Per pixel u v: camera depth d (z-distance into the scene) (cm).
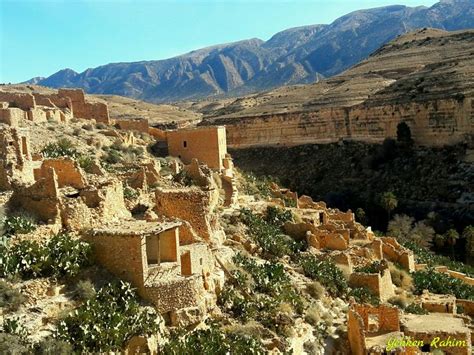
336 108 13188
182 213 3225
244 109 17562
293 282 3644
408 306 4184
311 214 5922
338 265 4603
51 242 2331
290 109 14788
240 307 2711
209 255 2786
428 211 9250
